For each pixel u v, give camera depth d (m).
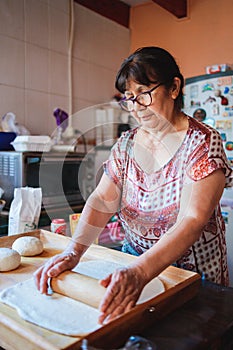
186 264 0.82
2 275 0.78
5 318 0.55
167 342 0.52
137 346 0.48
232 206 1.72
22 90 1.90
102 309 0.54
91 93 2.34
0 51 1.78
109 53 2.47
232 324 0.57
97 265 0.79
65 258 0.71
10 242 0.97
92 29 2.32
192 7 2.32
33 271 0.80
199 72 2.32
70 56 2.17
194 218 0.68
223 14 2.20
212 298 0.66
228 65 2.07
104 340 0.51
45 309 0.59
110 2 2.44
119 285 0.56
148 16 2.53
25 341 0.50
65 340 0.49
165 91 0.74
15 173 1.42
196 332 0.54
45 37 2.01
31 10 1.92
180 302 0.63
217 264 0.84
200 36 2.30
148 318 0.57
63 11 2.11
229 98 1.95
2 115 1.80
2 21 1.78
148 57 0.72
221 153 0.74
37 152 1.42
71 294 0.62
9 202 1.46
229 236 1.70
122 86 0.77
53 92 2.08
